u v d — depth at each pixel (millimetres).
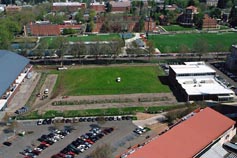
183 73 150000
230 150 93062
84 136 107688
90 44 198375
